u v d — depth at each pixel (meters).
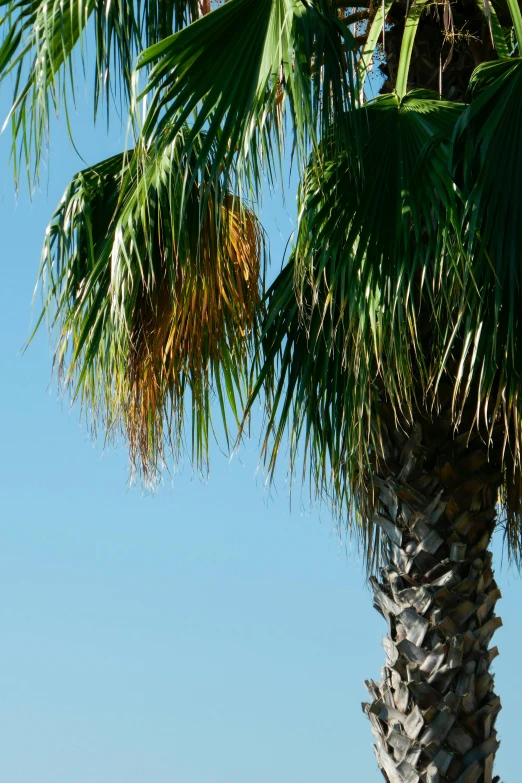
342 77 4.56
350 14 6.71
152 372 6.48
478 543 5.55
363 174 4.84
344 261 5.01
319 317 5.69
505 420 4.87
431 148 5.10
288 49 4.48
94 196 6.36
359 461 5.35
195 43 4.55
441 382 5.48
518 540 6.27
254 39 4.66
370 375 5.51
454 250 4.95
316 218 5.01
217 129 4.74
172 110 4.66
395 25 6.08
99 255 6.17
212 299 6.32
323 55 4.50
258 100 4.59
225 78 4.63
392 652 5.52
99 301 5.89
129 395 6.49
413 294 4.97
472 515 5.54
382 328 4.95
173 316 6.18
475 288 4.81
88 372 6.25
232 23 4.62
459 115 5.25
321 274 5.22
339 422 5.73
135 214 5.56
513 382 4.84
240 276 6.57
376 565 5.97
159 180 5.70
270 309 5.98
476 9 6.03
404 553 5.57
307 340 5.66
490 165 4.80
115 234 5.57
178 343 6.47
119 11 5.29
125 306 5.82
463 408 5.36
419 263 5.10
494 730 5.41
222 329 6.57
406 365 5.12
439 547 5.49
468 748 5.22
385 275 4.97
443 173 4.94
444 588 5.38
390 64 6.14
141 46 5.55
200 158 4.75
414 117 5.30
